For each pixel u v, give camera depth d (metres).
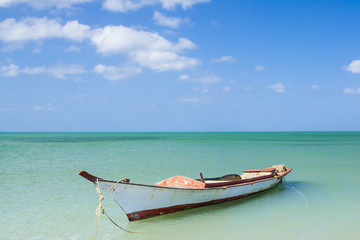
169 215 12.60
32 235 10.84
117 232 11.12
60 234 10.95
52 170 25.20
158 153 41.50
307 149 49.19
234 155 38.78
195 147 55.09
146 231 11.19
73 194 16.62
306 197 15.98
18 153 41.34
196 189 12.69
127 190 11.11
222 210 13.68
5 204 14.57
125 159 33.84
